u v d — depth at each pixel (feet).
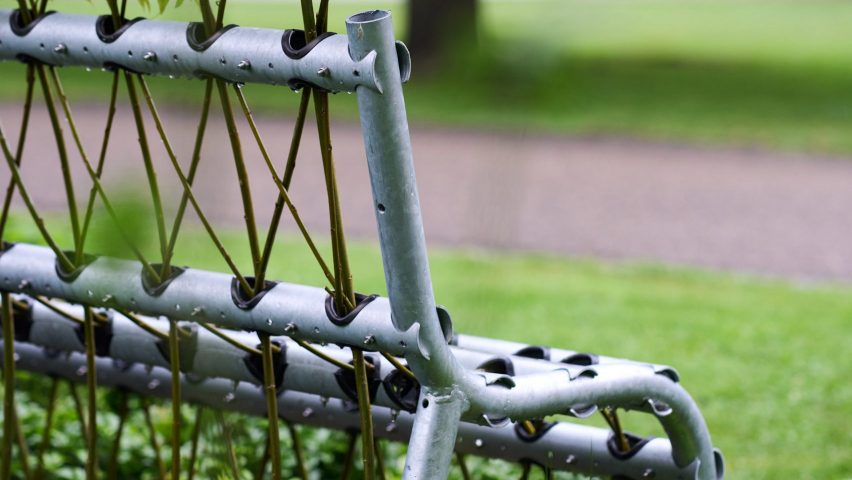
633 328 19.29
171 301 4.85
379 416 6.24
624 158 38.37
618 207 31.37
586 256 26.13
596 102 46.42
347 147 38.65
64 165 5.16
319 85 4.09
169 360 5.74
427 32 45.44
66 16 4.85
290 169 4.39
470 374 4.46
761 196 33.17
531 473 7.64
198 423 6.69
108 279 5.00
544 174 35.35
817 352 18.07
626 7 65.82
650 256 26.53
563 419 12.99
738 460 13.08
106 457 9.31
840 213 31.14
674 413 5.52
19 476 8.84
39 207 27.40
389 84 3.91
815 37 63.31
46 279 5.24
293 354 5.30
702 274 24.31
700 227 29.48
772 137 41.96
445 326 4.37
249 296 4.67
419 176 34.27
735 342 18.58
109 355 6.01
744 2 79.77
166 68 4.52
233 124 4.51
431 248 25.41
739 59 56.34
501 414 4.58
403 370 4.62
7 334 5.74
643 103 47.01
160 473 7.47
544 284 22.50
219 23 4.38
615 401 5.21
